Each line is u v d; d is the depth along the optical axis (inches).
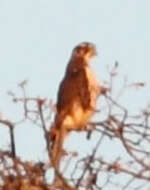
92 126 538.0
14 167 486.0
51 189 480.7
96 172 482.0
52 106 497.4
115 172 481.1
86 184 479.5
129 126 501.0
